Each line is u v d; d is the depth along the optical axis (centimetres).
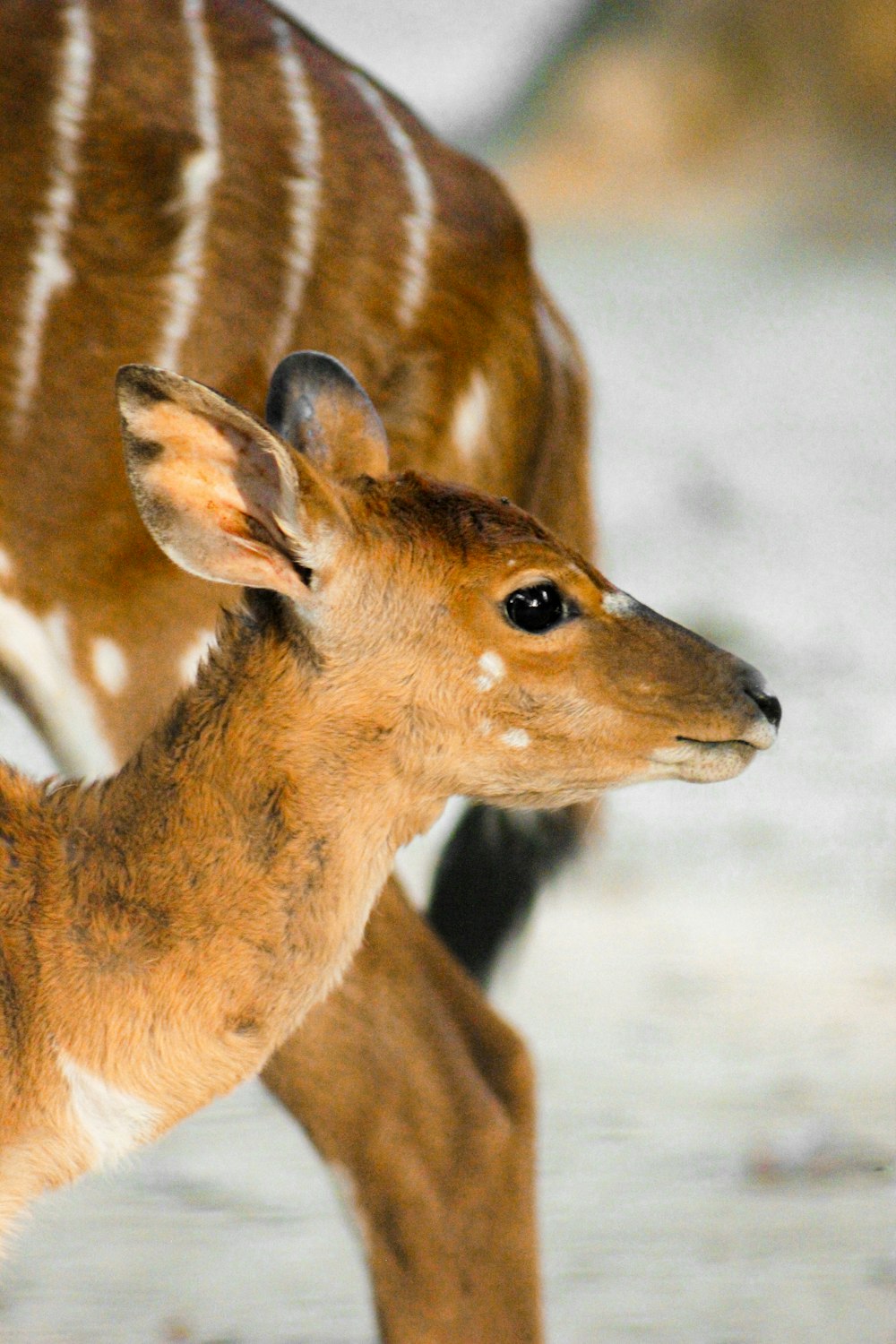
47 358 882
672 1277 997
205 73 914
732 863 1644
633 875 1617
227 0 947
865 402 2989
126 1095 732
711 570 2388
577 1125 1174
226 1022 733
